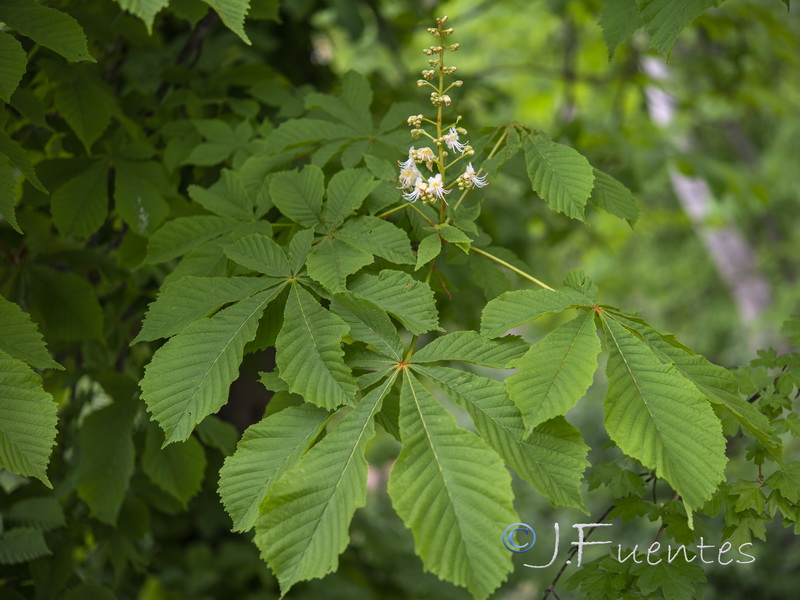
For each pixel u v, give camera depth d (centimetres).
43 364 107
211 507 245
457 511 97
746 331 571
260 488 102
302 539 98
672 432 101
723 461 100
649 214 382
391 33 276
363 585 280
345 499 99
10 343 107
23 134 162
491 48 448
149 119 178
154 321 111
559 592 309
